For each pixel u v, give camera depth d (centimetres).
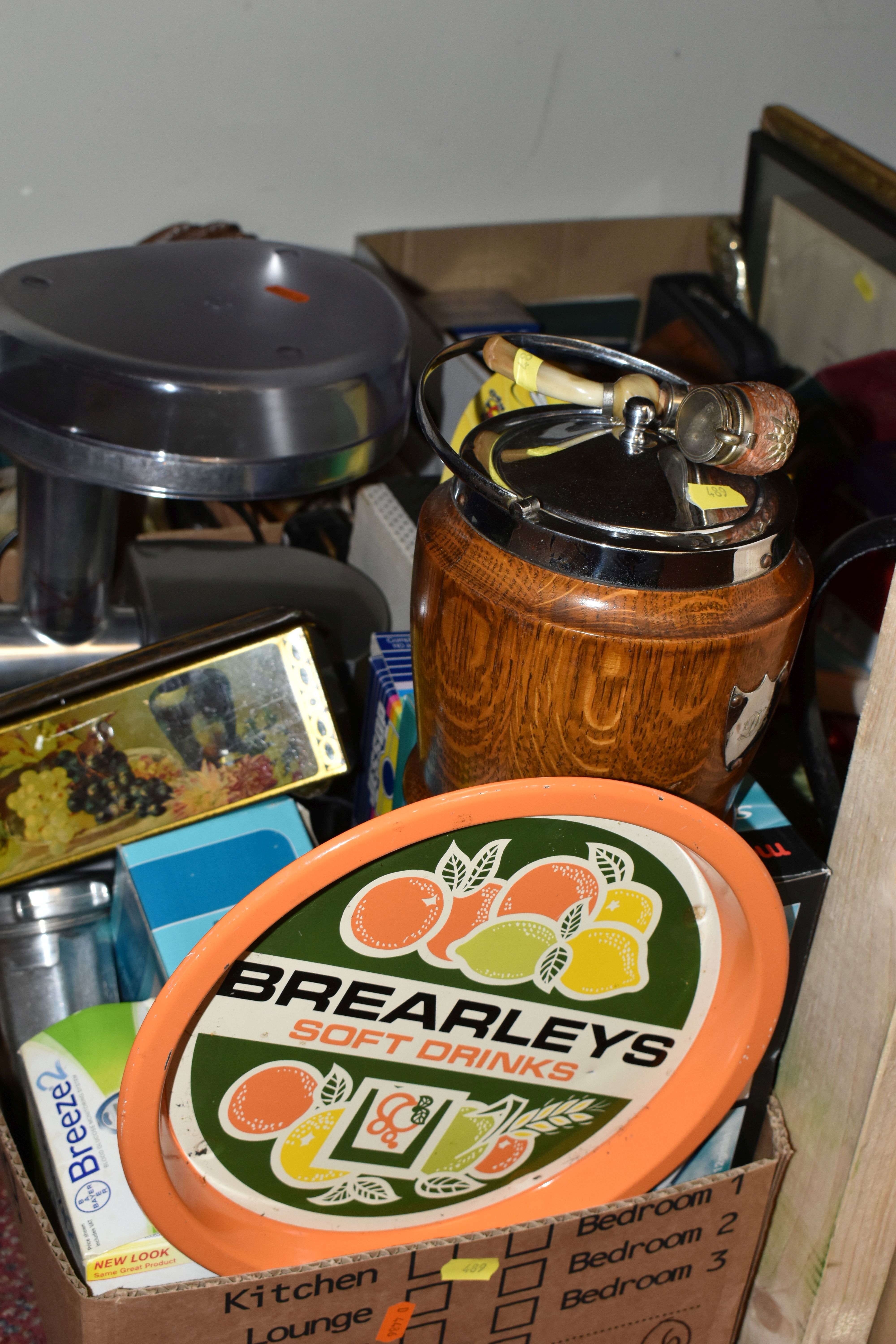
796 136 111
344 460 78
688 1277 73
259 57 115
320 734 73
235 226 117
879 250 100
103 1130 64
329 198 127
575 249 138
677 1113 68
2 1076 77
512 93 127
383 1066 60
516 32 123
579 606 52
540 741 56
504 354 60
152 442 73
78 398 72
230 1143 60
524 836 54
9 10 104
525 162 133
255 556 95
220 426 73
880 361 97
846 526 105
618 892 58
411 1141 64
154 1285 60
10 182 113
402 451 123
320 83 119
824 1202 74
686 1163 76
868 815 65
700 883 59
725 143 142
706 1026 65
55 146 112
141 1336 59
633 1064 66
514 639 54
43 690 71
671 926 60
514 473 57
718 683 54
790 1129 76
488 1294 67
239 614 85
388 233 129
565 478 56
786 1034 75
